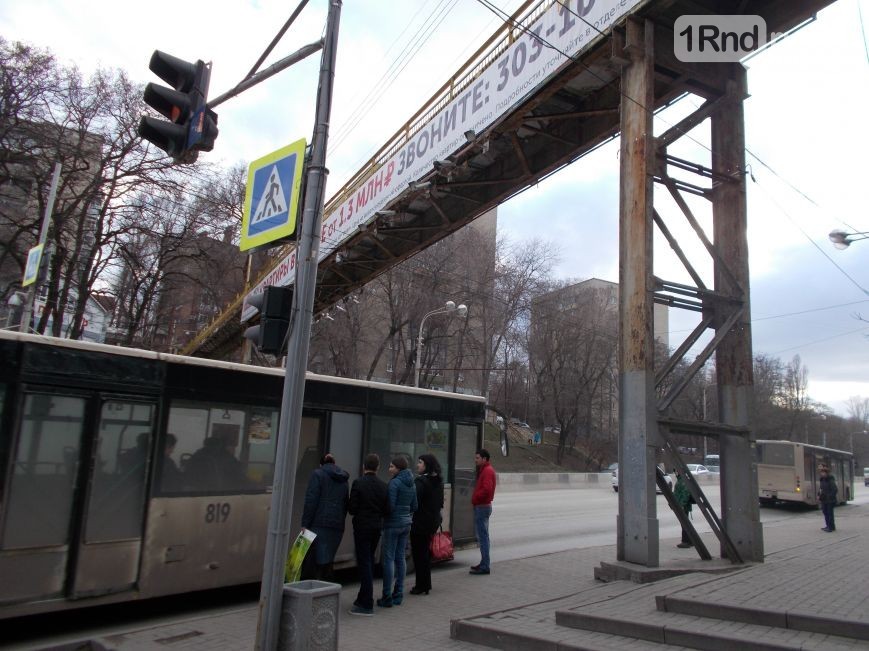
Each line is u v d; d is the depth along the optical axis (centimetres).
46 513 591
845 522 1903
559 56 1088
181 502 690
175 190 2562
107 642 571
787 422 7656
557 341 5116
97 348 644
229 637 590
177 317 3850
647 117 904
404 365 4578
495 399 5447
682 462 882
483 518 938
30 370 594
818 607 564
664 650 516
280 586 484
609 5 973
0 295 2334
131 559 644
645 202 874
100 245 2452
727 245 1002
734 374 967
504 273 4284
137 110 2469
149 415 677
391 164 1683
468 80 1390
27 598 571
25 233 2491
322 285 2342
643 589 721
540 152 1416
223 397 742
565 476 3784
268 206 604
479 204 1605
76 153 2302
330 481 711
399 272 3884
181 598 777
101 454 634
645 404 830
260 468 771
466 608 720
